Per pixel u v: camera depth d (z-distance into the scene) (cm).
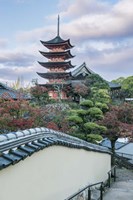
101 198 842
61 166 627
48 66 4200
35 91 2608
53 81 4044
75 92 3478
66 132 1511
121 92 4369
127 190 1091
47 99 2703
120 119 1920
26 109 1234
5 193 349
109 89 3772
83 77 4266
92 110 1617
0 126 1112
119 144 2828
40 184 484
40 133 544
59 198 612
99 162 1168
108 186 1165
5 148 355
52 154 558
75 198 751
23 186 408
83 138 1564
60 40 4300
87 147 901
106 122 1770
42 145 469
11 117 1138
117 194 1003
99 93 3072
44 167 506
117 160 2014
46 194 518
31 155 432
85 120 1653
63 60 4219
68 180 692
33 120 1195
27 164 423
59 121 1552
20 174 396
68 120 1577
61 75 4069
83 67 4334
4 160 334
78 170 807
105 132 1775
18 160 358
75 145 734
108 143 2472
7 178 355
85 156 907
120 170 1788
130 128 1780
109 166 1445
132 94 4578
